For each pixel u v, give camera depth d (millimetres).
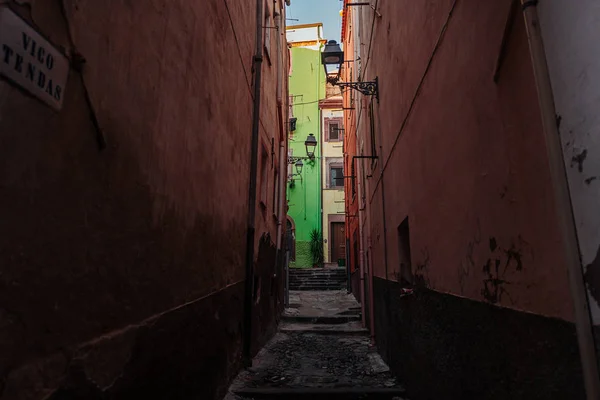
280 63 10203
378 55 6645
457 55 2590
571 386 1372
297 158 21828
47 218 1432
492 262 2086
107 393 1849
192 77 3145
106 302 1865
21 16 1277
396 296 5094
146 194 2303
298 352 6852
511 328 1861
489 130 2086
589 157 1220
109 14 1854
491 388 2104
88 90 1683
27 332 1331
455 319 2725
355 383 4949
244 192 5613
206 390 3627
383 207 6223
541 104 1453
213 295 3871
